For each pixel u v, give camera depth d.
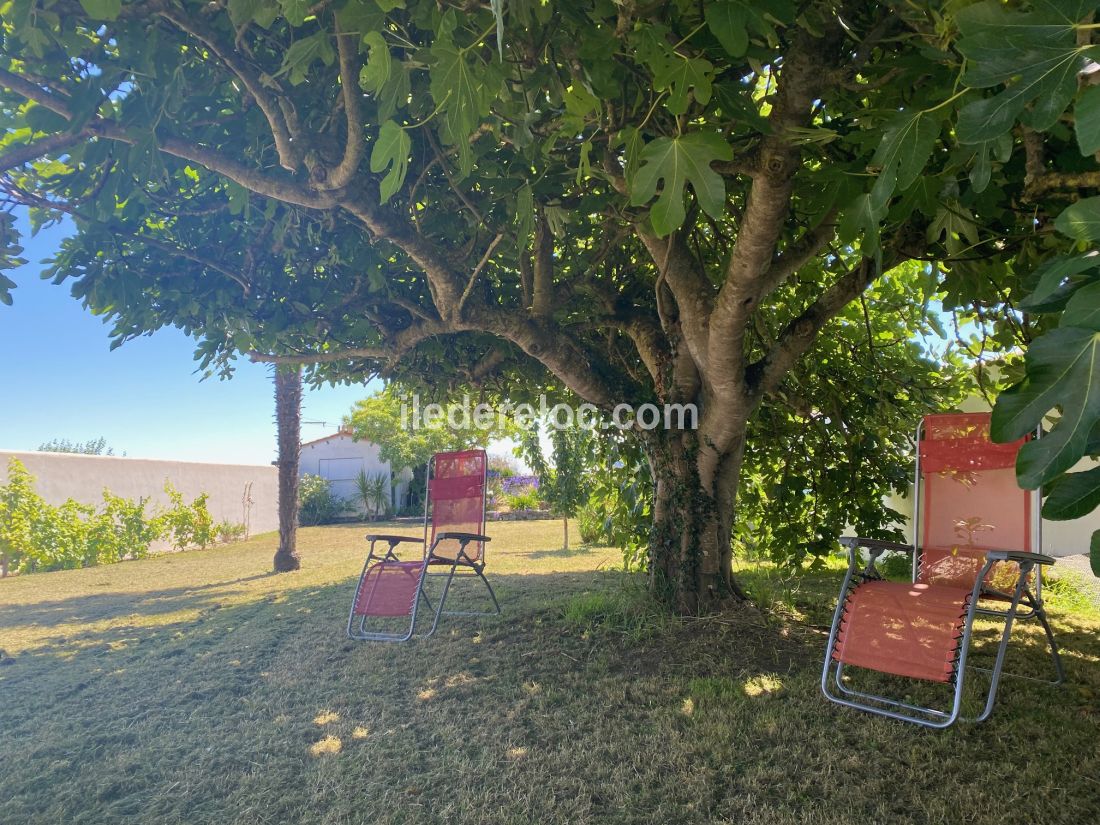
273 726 3.31
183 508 14.66
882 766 2.58
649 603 4.87
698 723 3.03
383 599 4.96
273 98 2.87
